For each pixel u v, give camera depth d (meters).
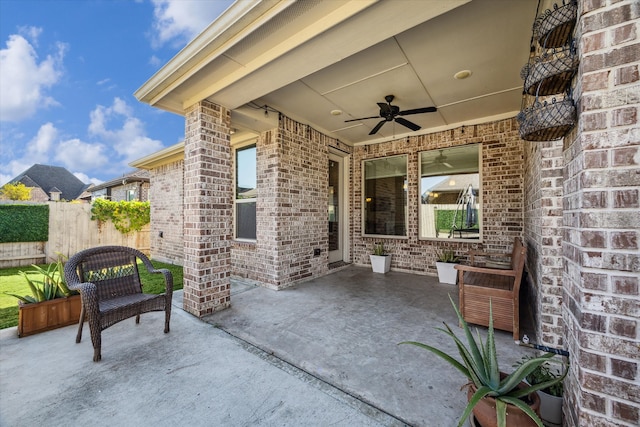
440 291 4.41
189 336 2.86
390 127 5.48
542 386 1.44
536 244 2.83
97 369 2.25
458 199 5.33
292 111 4.66
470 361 1.59
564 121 1.45
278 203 4.61
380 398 1.92
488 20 2.49
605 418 1.25
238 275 5.25
